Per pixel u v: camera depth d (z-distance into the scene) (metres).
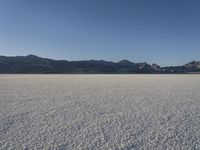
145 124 11.52
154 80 47.84
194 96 21.22
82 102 17.52
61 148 8.48
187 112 14.20
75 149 8.41
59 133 10.08
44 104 16.55
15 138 9.41
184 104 16.92
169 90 26.44
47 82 39.75
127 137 9.66
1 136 9.62
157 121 12.08
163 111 14.46
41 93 22.91
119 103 17.19
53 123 11.55
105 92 24.05
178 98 19.89
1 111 14.05
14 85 32.44
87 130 10.52
